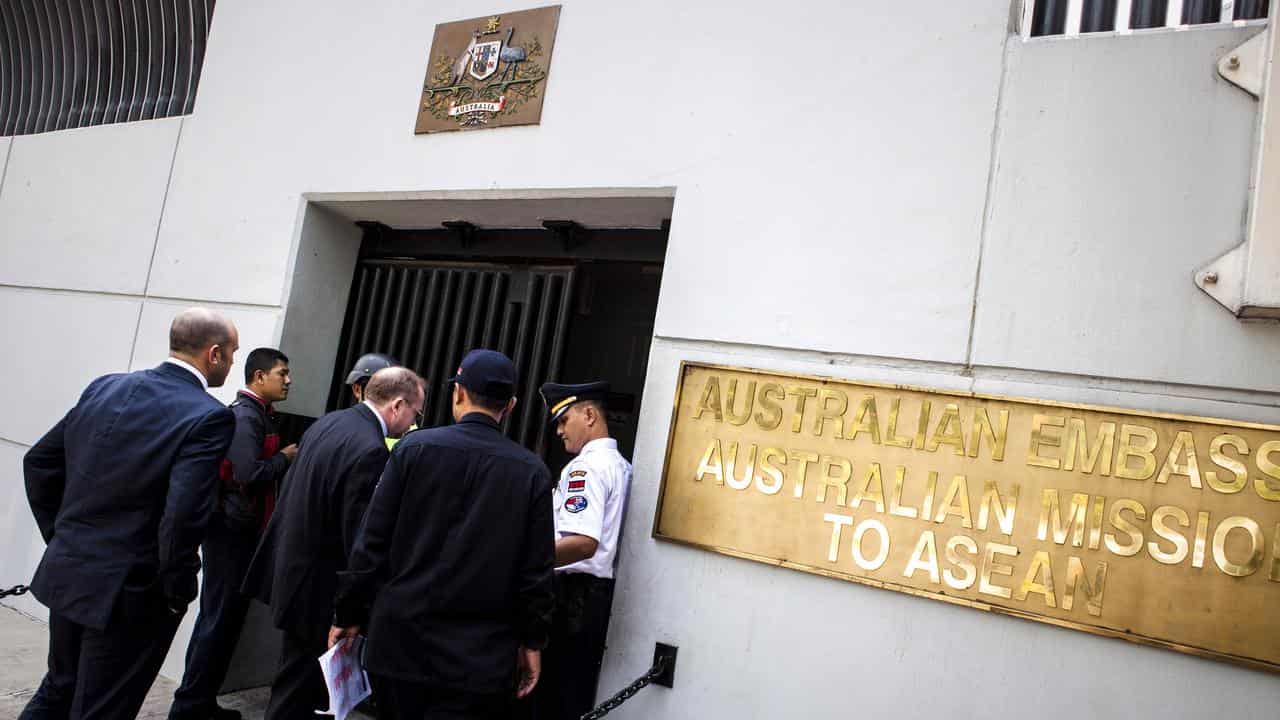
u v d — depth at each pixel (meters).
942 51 2.85
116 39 5.61
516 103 3.69
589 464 2.97
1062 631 2.39
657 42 3.41
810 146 3.02
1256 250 2.25
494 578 2.40
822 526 2.73
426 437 2.50
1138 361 2.44
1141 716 2.27
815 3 3.09
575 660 3.04
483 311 4.19
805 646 2.71
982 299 2.65
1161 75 2.54
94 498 2.73
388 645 2.36
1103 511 2.38
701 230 3.17
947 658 2.52
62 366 5.08
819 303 2.90
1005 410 2.54
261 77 4.59
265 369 3.73
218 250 4.53
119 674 2.71
